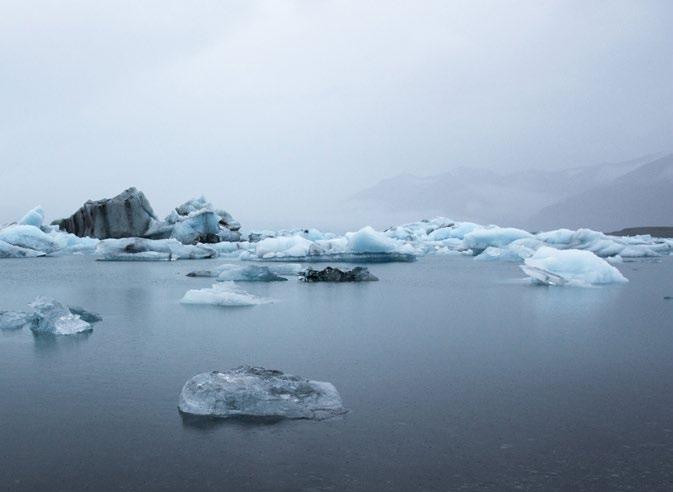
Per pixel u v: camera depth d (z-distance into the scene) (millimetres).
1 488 2422
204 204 34125
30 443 2932
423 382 4074
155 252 22984
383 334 6035
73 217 31047
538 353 5086
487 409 3451
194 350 5188
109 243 22938
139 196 30328
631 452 2785
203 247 25141
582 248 24328
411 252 22594
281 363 4652
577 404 3555
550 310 8023
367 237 20125
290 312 7762
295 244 21266
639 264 20094
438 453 2766
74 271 16484
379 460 2686
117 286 11820
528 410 3436
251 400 3418
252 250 23078
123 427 3158
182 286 11812
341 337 5855
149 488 2418
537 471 2561
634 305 8594
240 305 8547
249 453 2777
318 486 2416
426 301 9062
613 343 5539
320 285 11898
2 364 4664
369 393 3789
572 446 2859
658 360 4793
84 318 6910
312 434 3029
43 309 6312
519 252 21906
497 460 2684
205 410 3379
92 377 4223
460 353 5043
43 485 2453
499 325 6668
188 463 2664
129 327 6496
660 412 3402
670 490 2377
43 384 4043
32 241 25641
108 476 2535
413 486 2412
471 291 10648
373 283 12422
